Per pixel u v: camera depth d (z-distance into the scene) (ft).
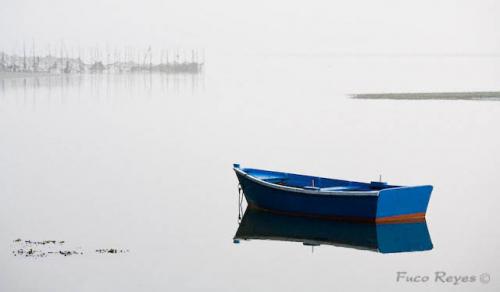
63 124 173.78
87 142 138.21
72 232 70.54
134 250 65.05
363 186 75.36
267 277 58.95
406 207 70.03
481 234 71.26
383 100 243.81
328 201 71.15
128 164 111.55
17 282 56.29
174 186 93.40
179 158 116.67
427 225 74.54
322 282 57.06
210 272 59.47
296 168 106.73
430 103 226.58
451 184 96.17
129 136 148.46
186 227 72.90
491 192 91.09
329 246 67.05
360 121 174.40
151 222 74.79
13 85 409.69
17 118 188.65
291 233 71.10
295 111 204.95
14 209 80.28
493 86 326.65
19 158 117.91
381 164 110.52
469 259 63.87
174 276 58.49
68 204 83.05
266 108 217.56
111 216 77.36
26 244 66.28
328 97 265.13
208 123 174.19
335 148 128.06
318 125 166.91
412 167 108.17
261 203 77.41
